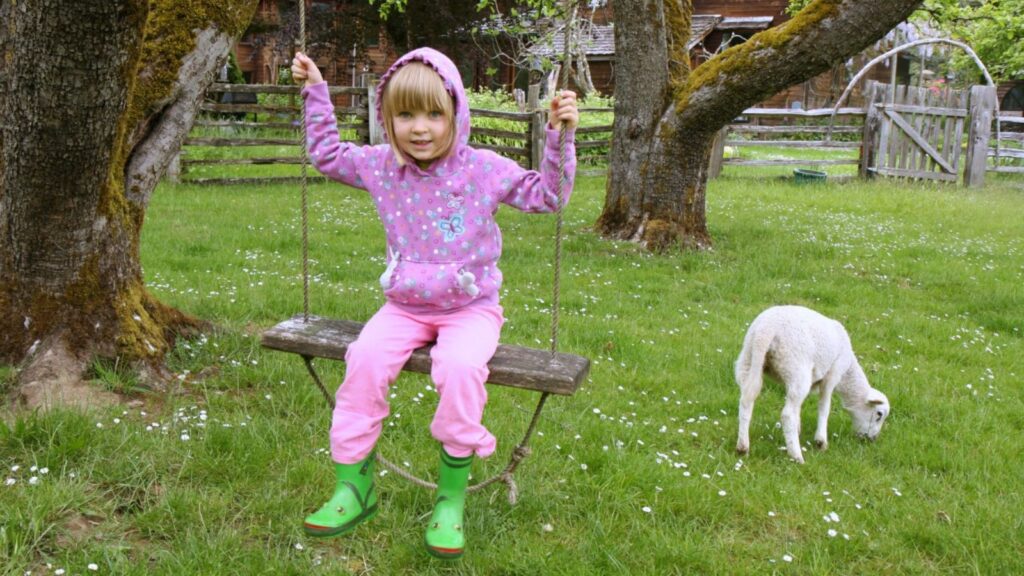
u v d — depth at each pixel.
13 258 4.97
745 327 7.91
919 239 12.85
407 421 5.10
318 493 4.21
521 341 6.82
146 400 5.03
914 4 9.20
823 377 5.52
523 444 3.62
